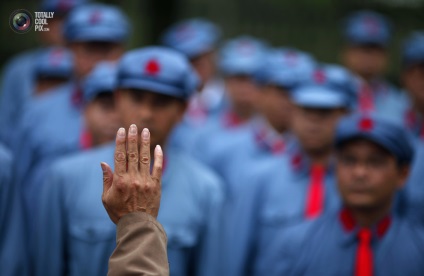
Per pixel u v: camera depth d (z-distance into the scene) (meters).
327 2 13.52
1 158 5.40
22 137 7.41
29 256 5.55
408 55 8.62
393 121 5.47
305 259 5.55
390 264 5.36
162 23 12.61
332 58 13.63
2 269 5.32
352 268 5.43
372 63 10.12
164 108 5.35
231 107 10.13
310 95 6.93
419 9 12.98
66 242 5.41
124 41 7.82
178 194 5.45
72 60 7.79
